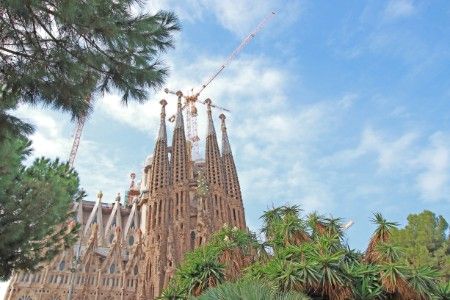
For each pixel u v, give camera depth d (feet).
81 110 39.65
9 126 36.11
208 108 472.03
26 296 299.17
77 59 37.78
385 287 65.46
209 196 378.32
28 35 35.70
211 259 78.18
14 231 68.49
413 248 129.08
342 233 84.17
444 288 70.38
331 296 63.82
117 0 37.86
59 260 320.29
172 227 346.95
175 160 397.19
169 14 40.29
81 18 34.94
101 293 319.06
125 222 403.54
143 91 41.57
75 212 88.79
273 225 88.58
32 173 76.02
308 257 68.18
